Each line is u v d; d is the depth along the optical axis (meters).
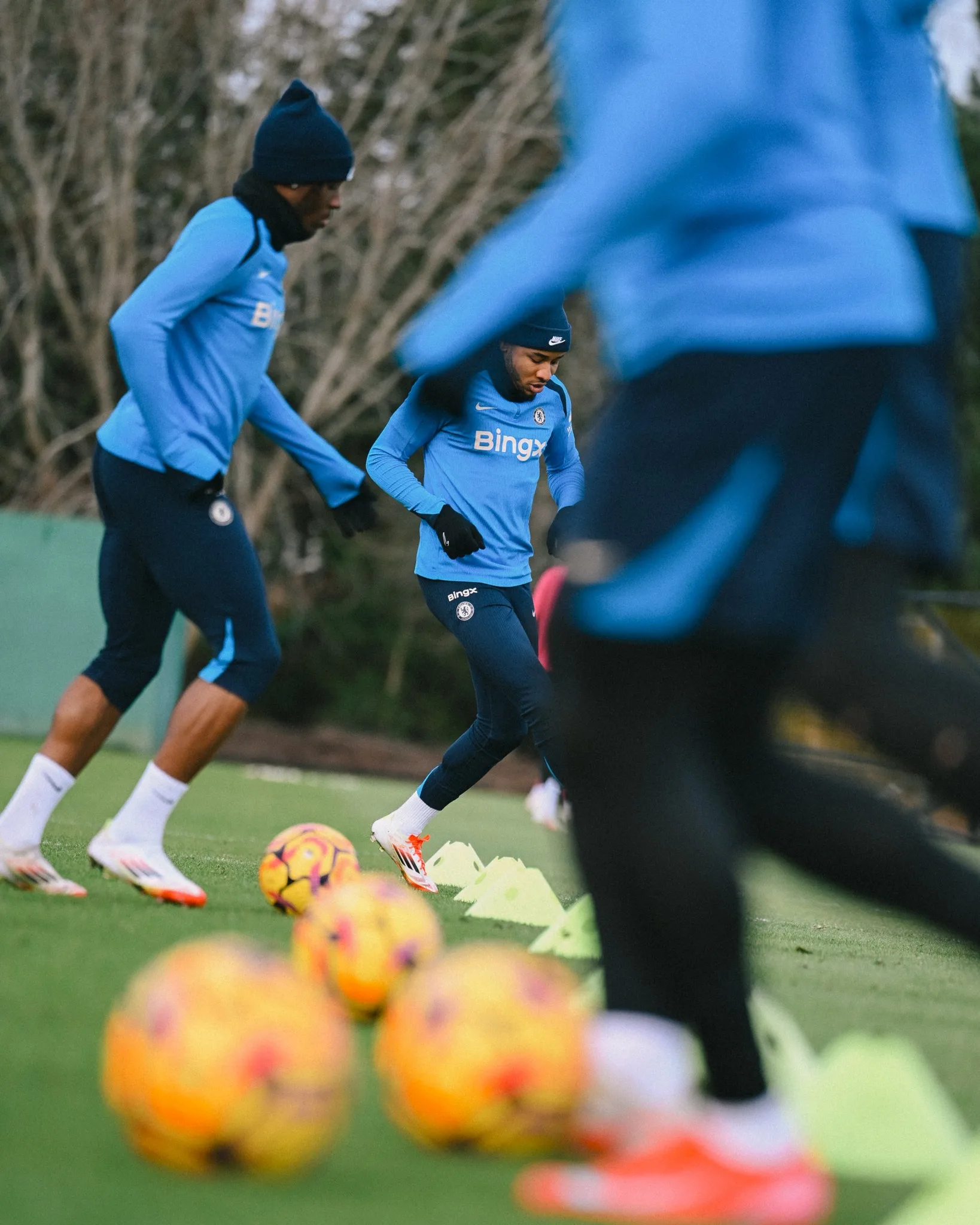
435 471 20.84
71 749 15.61
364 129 79.88
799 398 7.32
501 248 7.12
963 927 8.84
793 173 7.55
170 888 15.59
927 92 9.00
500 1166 7.52
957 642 45.34
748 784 8.68
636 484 7.40
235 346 15.55
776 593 7.21
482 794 57.22
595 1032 7.62
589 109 7.75
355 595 91.56
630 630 7.21
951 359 9.34
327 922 11.13
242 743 71.75
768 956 16.55
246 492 76.31
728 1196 6.93
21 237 74.25
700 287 7.49
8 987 10.67
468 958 7.80
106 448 15.58
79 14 71.56
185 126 76.06
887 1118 8.40
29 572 53.81
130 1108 7.01
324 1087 7.02
